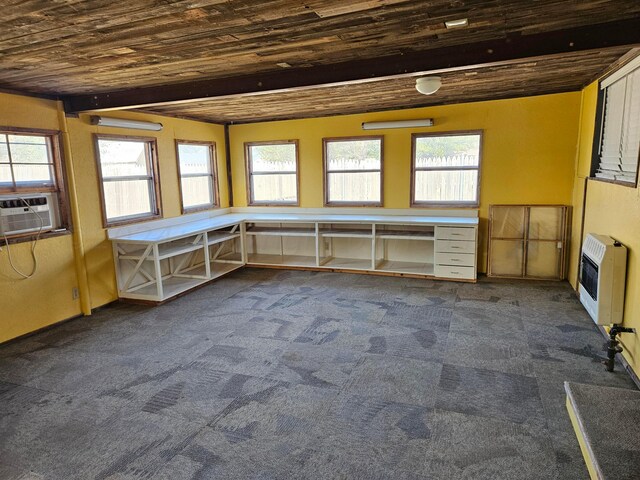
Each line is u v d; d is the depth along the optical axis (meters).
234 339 3.89
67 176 4.47
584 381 3.00
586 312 4.34
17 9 1.98
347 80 3.21
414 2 2.06
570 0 2.12
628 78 3.46
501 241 5.66
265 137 6.84
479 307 4.56
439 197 6.07
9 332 3.96
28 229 4.14
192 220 6.32
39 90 4.05
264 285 5.64
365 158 6.38
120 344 3.86
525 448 2.30
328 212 6.66
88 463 2.29
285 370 3.28
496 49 2.77
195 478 2.15
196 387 3.05
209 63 3.12
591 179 4.44
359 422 2.58
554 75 4.25
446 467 2.18
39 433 2.56
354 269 6.11
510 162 5.59
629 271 3.11
